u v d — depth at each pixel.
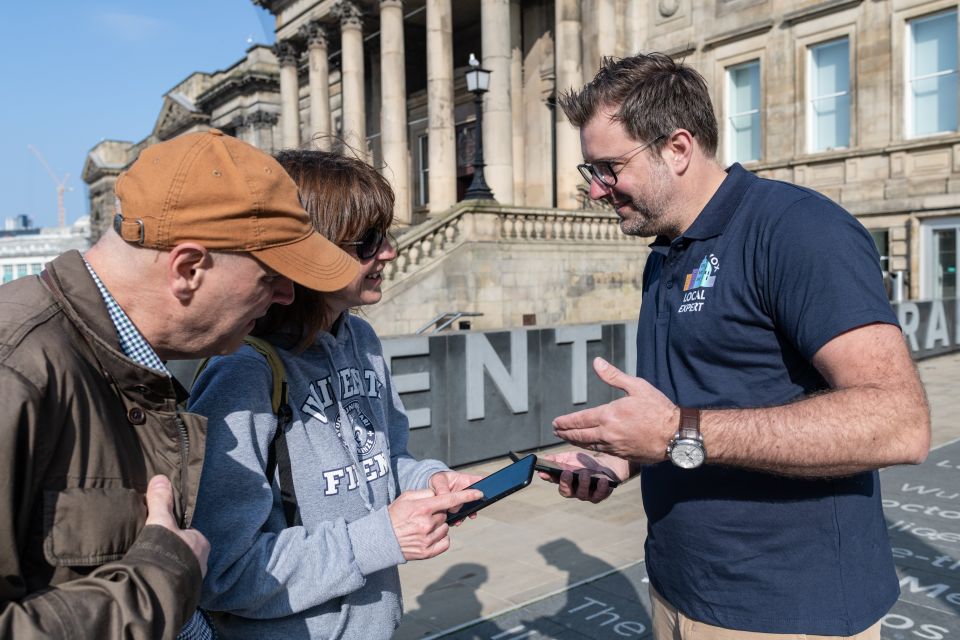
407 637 3.52
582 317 17.12
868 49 16.91
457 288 15.29
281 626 1.57
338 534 1.57
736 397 1.78
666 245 2.03
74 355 1.16
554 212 16.86
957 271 15.95
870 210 16.98
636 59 1.97
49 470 1.11
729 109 19.64
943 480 6.07
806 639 1.68
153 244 1.21
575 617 3.71
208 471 1.46
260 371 1.58
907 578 4.14
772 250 1.67
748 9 18.94
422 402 6.55
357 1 24.75
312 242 1.34
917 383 1.50
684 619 1.90
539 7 23.02
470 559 4.55
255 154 1.32
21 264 95.38
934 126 16.28
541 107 23.03
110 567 1.11
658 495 1.95
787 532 1.71
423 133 28.00
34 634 0.97
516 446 7.23
